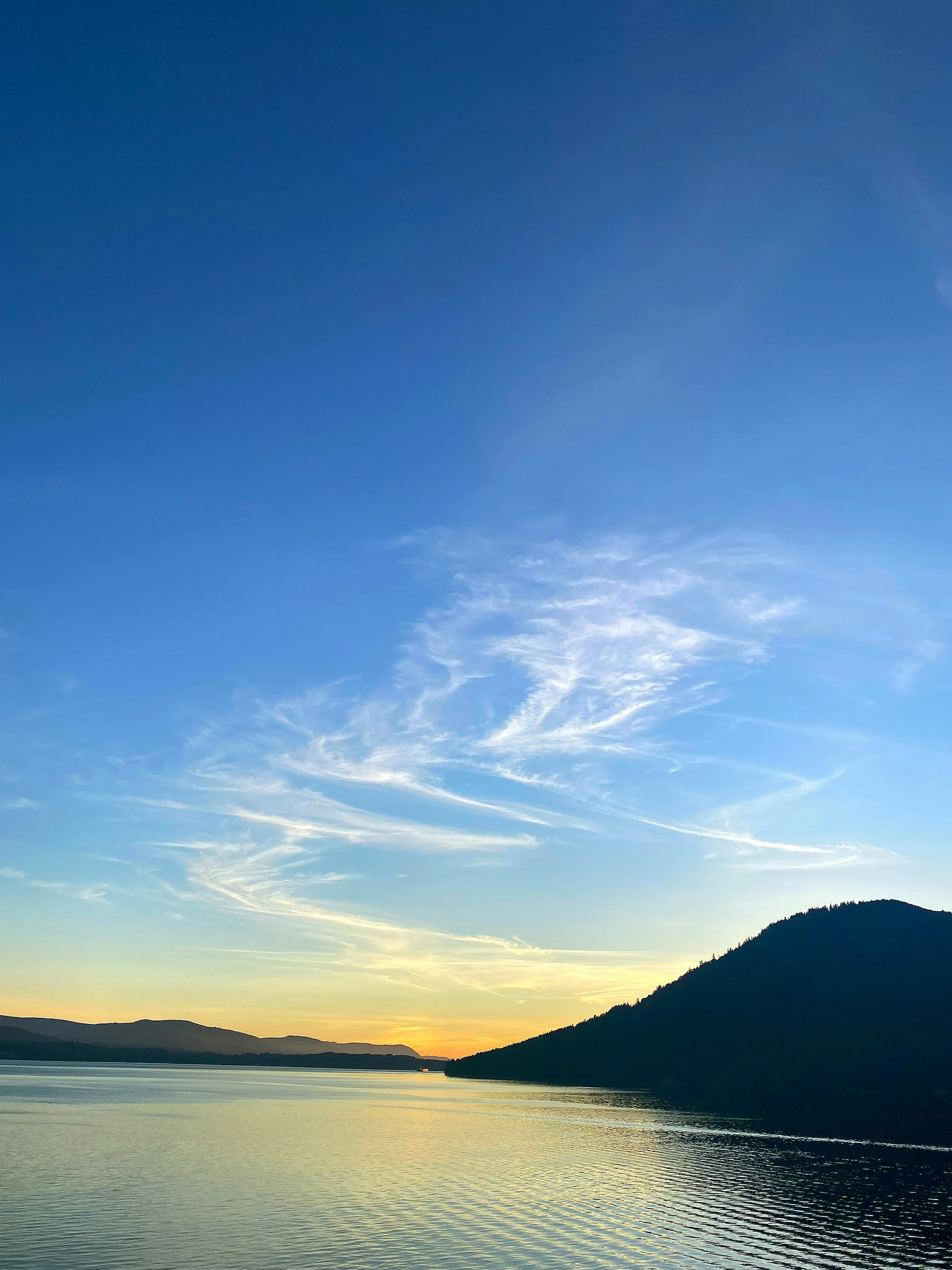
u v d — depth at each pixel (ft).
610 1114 544.62
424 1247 165.48
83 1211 198.29
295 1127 426.92
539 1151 337.72
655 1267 156.04
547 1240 174.09
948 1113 548.31
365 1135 391.04
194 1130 395.96
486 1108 615.57
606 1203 219.00
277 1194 225.15
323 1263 152.66
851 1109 591.37
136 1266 149.79
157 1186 234.17
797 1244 176.65
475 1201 219.41
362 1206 209.15
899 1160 319.68
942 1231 193.16
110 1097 639.76
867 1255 169.27
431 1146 349.20
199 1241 168.45
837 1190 244.42
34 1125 399.03
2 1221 186.19
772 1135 409.90
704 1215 204.74
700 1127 449.89
